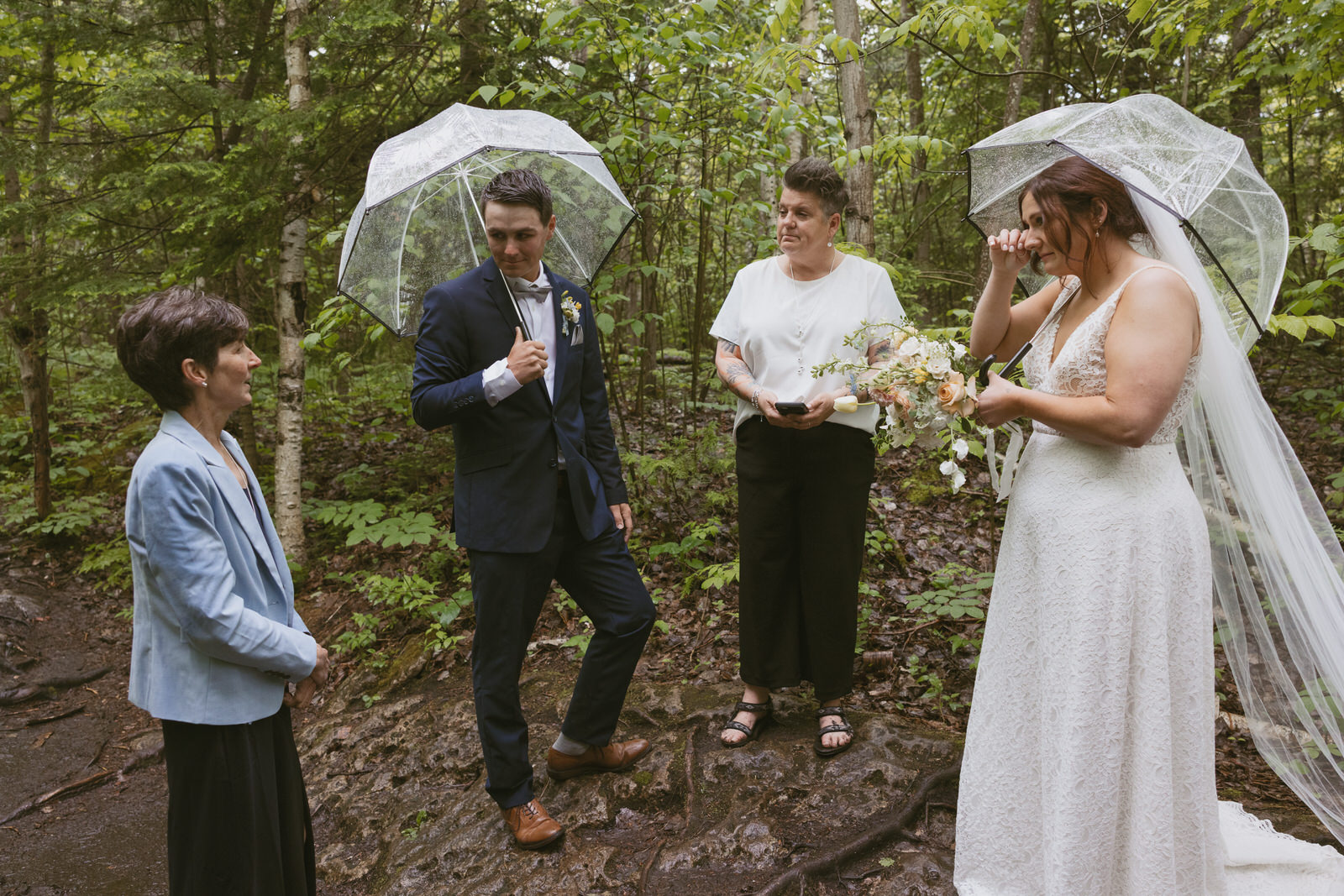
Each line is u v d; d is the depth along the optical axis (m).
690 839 2.67
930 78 9.65
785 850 2.56
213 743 1.83
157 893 3.16
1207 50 7.74
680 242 5.68
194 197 5.01
